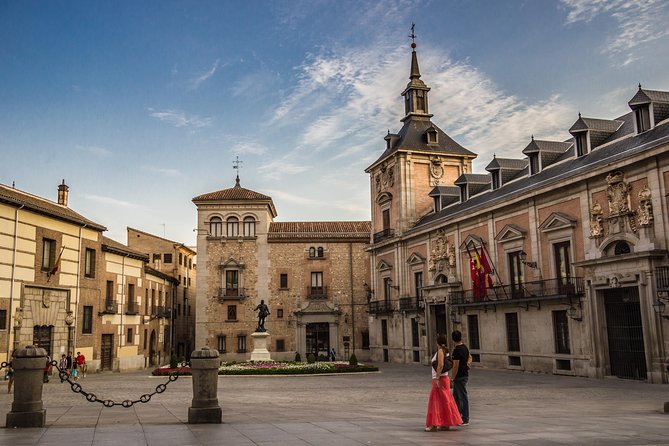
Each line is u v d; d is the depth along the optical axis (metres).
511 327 35.81
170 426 11.88
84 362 37.12
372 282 56.00
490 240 37.69
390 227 52.88
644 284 25.05
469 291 39.78
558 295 29.86
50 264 37.00
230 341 58.12
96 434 10.77
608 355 27.91
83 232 40.62
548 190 31.56
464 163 52.31
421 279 47.53
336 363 37.41
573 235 30.19
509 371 34.81
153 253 65.19
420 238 46.97
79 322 39.59
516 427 11.55
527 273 34.03
